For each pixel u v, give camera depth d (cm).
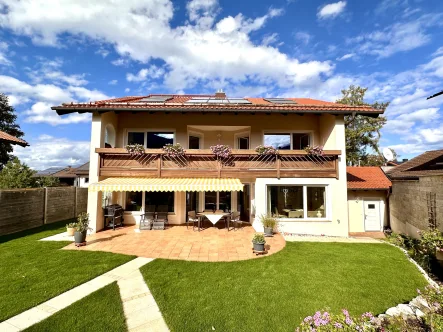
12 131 4869
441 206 1521
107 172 1889
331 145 2062
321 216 1992
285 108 1938
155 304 847
